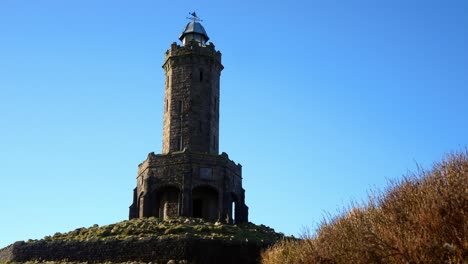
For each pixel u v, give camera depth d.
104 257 53.06
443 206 18.45
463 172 19.16
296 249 28.94
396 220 20.00
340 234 23.80
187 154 66.56
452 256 17.33
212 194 67.75
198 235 53.59
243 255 52.34
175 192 66.88
